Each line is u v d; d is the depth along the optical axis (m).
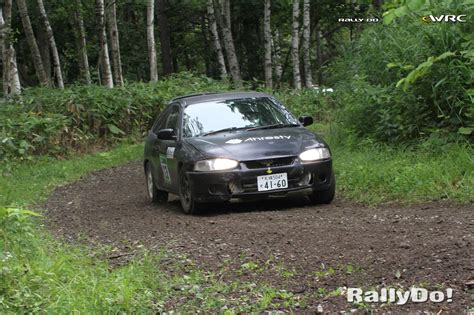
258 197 9.36
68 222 10.02
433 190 9.44
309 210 9.43
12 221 7.34
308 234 7.68
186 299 5.81
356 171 11.04
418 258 6.27
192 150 9.72
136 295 5.72
